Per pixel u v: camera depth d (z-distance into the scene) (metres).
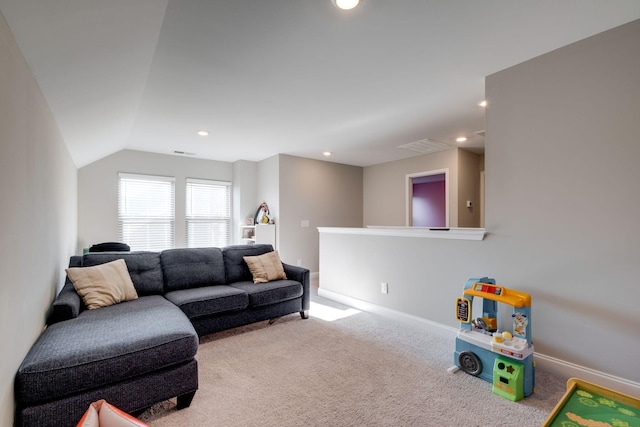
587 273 2.05
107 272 2.52
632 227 1.89
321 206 6.02
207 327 2.73
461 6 1.74
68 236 3.51
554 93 2.20
